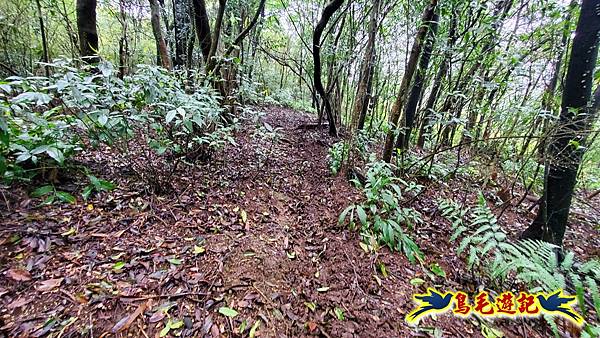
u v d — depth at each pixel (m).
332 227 2.42
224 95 3.57
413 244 2.19
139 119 2.01
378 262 2.07
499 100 2.99
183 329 1.31
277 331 1.41
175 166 2.38
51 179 2.00
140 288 1.46
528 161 2.80
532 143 2.89
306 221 2.47
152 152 2.82
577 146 2.03
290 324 1.46
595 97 2.49
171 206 2.18
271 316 1.48
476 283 1.99
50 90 1.99
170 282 1.54
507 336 1.60
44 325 1.20
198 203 2.32
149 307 1.38
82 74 1.99
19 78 1.71
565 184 2.23
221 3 3.01
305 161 4.02
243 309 1.48
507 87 2.93
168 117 1.82
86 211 1.89
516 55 2.79
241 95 4.13
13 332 1.15
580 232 3.33
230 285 1.61
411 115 3.91
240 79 4.19
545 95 2.69
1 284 1.32
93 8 3.23
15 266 1.42
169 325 1.31
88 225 1.79
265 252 1.94
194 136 2.69
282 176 3.32
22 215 1.71
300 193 3.01
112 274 1.50
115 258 1.61
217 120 2.83
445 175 3.41
